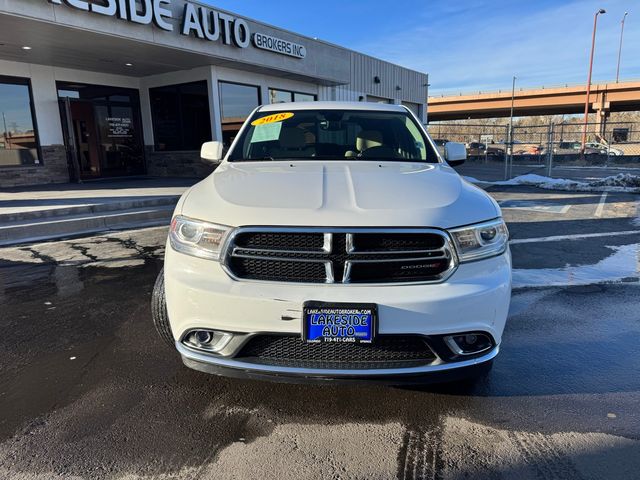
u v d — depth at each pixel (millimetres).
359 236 2197
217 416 2447
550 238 6734
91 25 9367
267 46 13766
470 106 57094
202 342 2340
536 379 2822
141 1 10188
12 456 2127
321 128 3797
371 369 2170
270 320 2160
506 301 2352
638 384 2764
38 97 12227
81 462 2094
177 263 2363
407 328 2158
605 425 2363
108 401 2578
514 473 2033
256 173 2873
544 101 52531
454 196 2479
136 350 3195
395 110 4156
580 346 3268
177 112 14398
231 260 2248
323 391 2691
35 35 9508
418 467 2076
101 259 5582
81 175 13305
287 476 2020
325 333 2137
